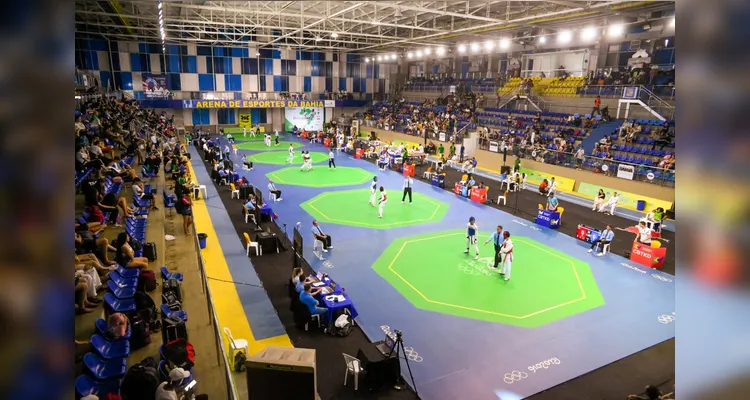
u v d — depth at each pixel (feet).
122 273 37.29
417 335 39.29
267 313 42.04
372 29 138.51
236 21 127.44
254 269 51.88
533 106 136.05
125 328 28.99
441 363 35.45
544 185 92.43
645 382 33.60
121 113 108.68
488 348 37.58
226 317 41.01
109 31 143.95
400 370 34.30
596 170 93.30
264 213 70.03
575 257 58.39
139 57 159.02
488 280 50.78
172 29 136.15
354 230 67.41
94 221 44.68
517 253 59.47
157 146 99.76
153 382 24.23
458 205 83.41
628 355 36.94
